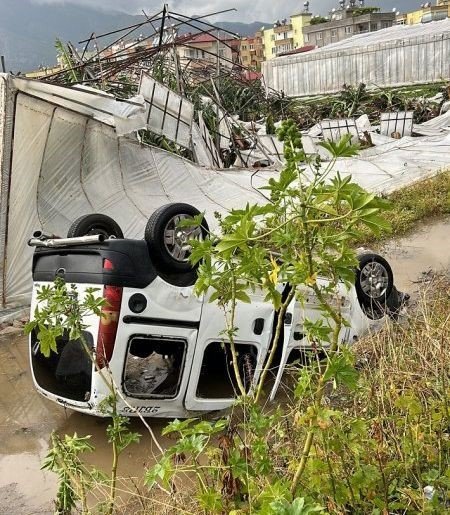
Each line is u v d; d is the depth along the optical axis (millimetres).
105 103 10617
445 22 42875
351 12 73188
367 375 4879
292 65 46438
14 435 5621
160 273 5086
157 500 3760
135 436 3398
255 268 2836
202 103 19938
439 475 3254
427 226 12133
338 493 2996
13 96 9539
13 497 4680
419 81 39719
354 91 33625
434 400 3928
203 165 14008
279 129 2592
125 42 25000
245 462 2967
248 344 5625
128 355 5059
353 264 2650
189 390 5297
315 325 2924
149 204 11688
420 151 18094
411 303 7840
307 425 2887
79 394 5055
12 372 7230
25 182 9969
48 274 5285
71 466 3277
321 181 2564
